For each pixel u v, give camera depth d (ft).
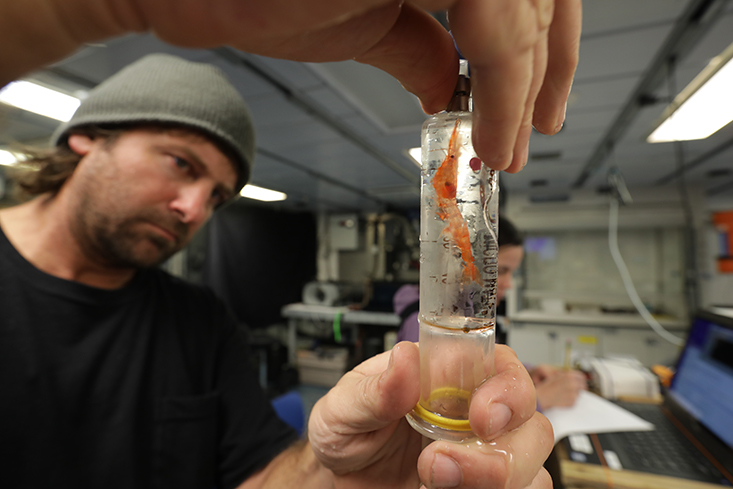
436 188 0.54
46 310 1.02
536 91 0.40
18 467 0.93
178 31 0.27
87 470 1.01
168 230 1.16
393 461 0.68
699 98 2.86
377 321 6.35
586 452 1.40
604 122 3.43
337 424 0.59
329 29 0.41
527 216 6.63
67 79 2.62
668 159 4.59
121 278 1.25
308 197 7.47
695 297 5.84
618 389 2.11
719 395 1.45
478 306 0.52
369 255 8.89
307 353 6.86
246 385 1.43
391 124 3.68
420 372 0.52
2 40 0.26
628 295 6.49
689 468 1.27
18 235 1.09
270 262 8.27
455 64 0.52
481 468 0.45
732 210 6.20
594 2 1.84
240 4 0.25
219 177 1.26
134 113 1.04
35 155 1.09
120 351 1.13
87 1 0.25
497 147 0.41
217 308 1.51
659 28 2.03
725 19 1.93
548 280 6.96
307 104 3.16
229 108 1.16
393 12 0.44
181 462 1.18
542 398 1.85
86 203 1.05
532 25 0.34
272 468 0.96
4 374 0.94
